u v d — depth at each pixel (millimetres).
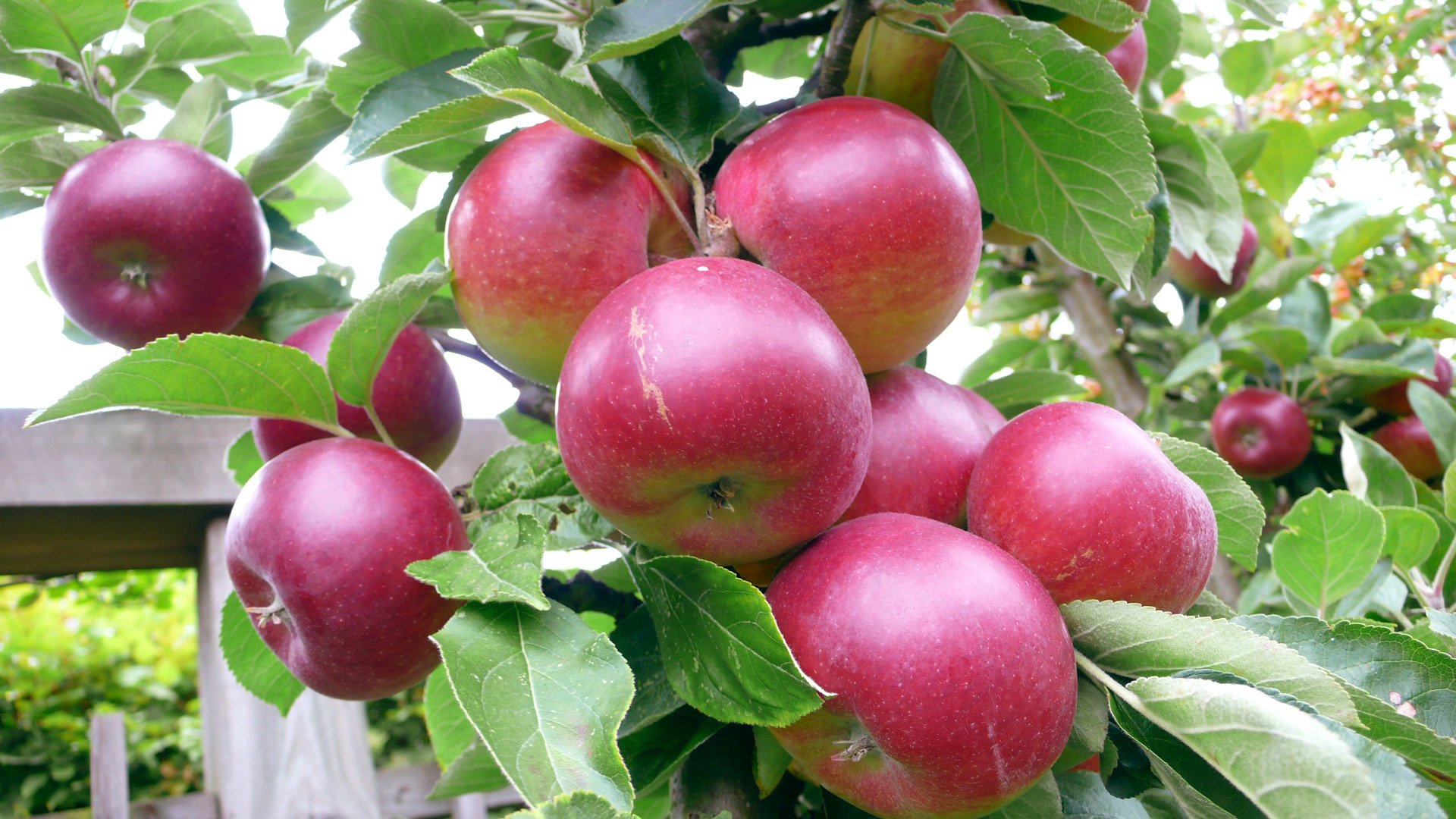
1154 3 771
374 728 1870
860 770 507
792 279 524
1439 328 1092
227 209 621
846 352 496
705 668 495
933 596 479
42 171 642
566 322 530
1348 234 1231
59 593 1893
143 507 848
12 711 1900
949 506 537
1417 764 493
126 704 2008
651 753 541
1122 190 575
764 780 540
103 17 634
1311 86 1395
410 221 676
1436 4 1286
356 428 601
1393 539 672
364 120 562
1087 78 558
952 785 482
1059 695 482
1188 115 1261
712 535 506
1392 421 1024
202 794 950
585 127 512
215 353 526
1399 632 532
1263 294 1054
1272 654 477
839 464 490
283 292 653
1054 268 1053
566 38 604
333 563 509
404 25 599
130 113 686
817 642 484
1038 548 506
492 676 470
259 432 600
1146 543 502
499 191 530
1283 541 635
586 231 524
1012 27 552
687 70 558
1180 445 575
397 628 517
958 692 471
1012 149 589
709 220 537
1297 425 989
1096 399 1273
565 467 527
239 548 529
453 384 635
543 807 427
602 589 593
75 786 1732
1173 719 475
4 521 824
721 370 473
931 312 534
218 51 667
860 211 517
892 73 598
